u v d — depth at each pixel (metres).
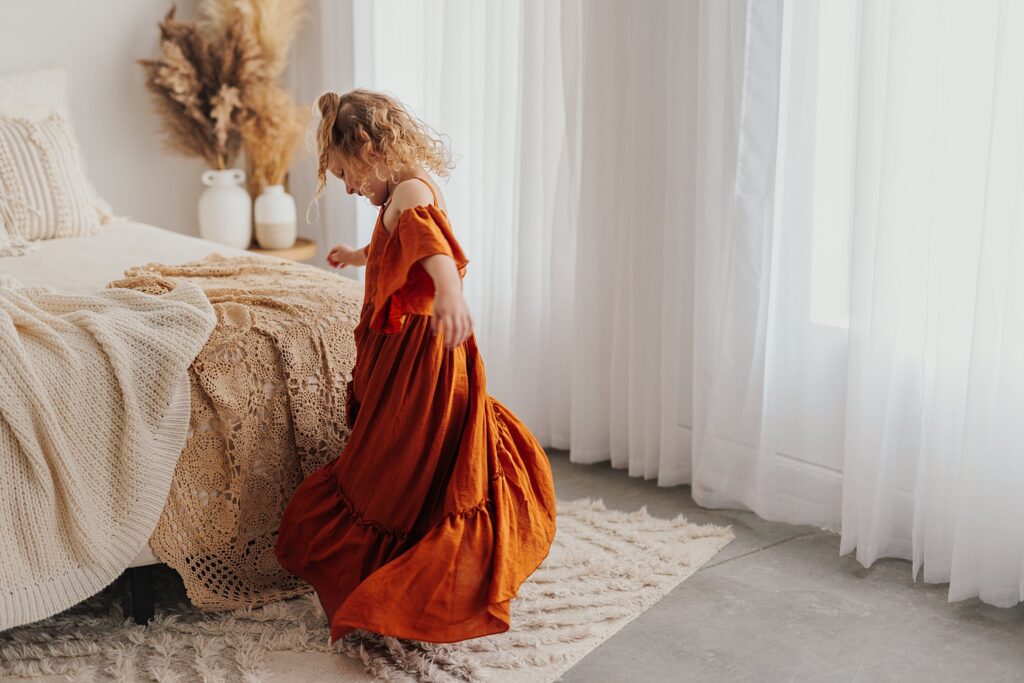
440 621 1.96
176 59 3.54
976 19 2.18
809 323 2.61
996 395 2.23
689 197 2.73
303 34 3.86
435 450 2.04
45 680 1.98
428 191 2.01
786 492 2.69
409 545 2.08
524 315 3.12
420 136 2.05
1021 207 2.13
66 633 2.13
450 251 1.92
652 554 2.51
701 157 2.64
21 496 1.92
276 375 2.19
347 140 2.00
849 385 2.45
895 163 2.30
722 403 2.72
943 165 2.26
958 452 2.33
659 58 2.71
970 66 2.20
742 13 2.52
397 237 1.95
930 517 2.38
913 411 2.44
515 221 3.10
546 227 3.04
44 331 1.98
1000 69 2.11
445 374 2.04
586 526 2.66
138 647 2.09
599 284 2.94
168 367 2.05
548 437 3.21
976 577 2.30
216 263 2.65
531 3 2.91
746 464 2.75
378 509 2.07
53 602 1.95
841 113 2.49
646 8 2.68
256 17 3.61
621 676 2.03
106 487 2.01
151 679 1.99
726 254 2.66
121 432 2.02
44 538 1.94
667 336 2.79
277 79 3.90
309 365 2.22
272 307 2.27
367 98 2.03
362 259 2.33
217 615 2.22
